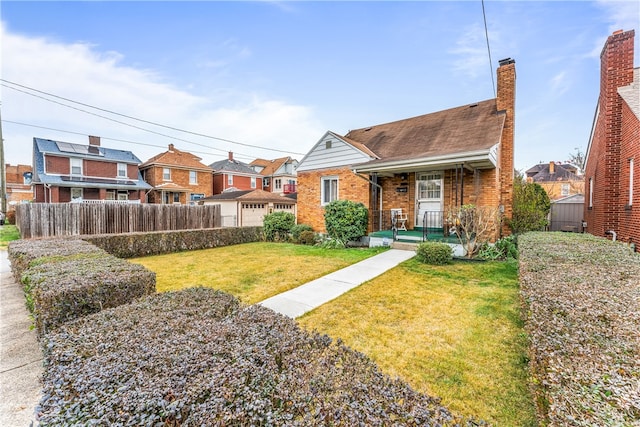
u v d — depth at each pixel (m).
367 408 1.29
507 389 2.57
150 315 2.43
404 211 10.49
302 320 4.08
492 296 4.91
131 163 25.86
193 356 1.69
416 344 3.36
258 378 1.49
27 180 35.44
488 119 10.25
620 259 3.87
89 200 22.02
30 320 4.38
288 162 37.50
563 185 30.22
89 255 4.96
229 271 7.25
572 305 2.22
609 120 8.55
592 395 1.27
